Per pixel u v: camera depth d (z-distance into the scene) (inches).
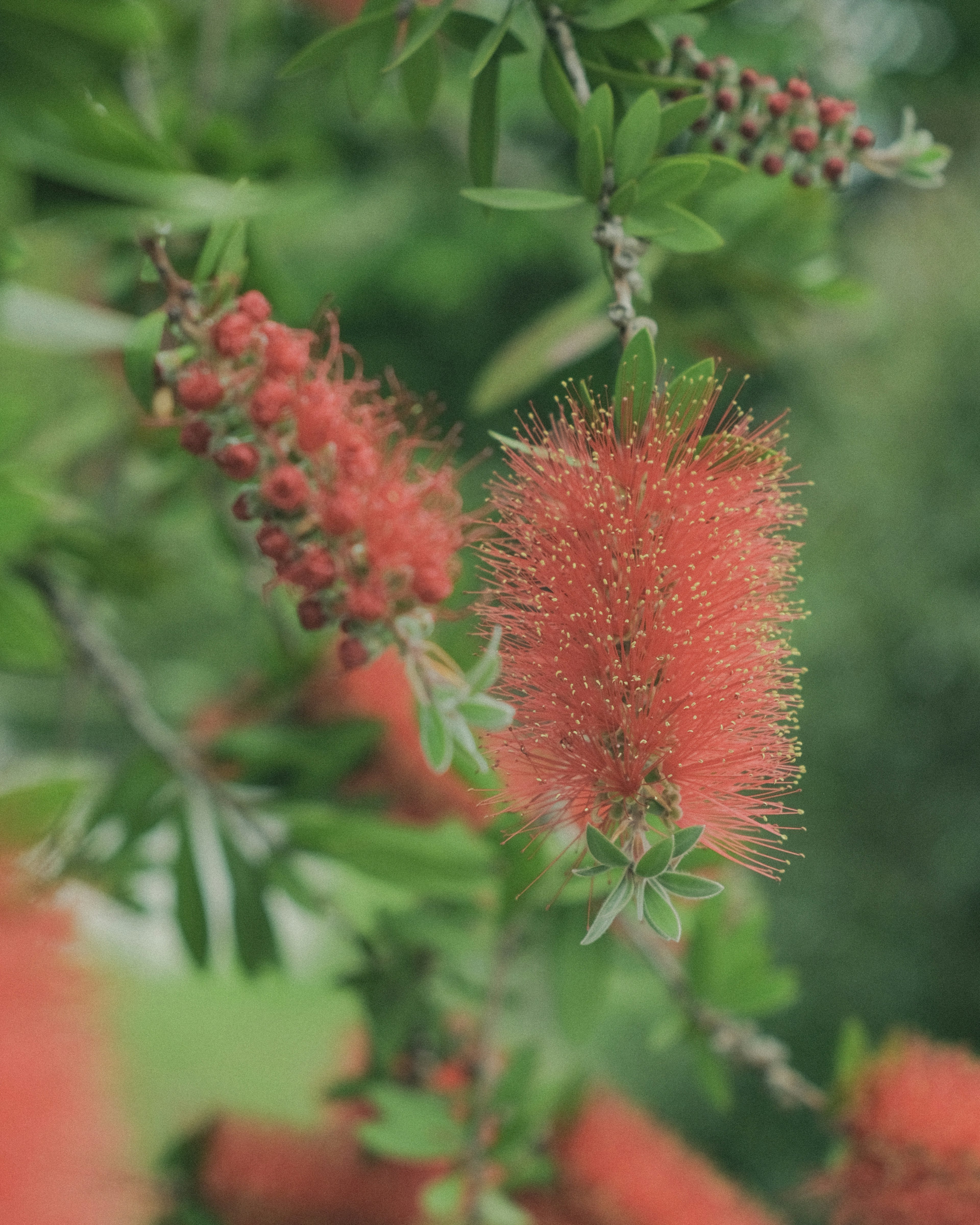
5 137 29.1
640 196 29.3
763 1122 78.0
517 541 28.7
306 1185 34.7
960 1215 32.9
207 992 103.7
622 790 27.9
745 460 28.8
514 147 75.1
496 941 34.6
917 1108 33.2
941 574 82.7
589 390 29.3
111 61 28.9
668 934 26.9
